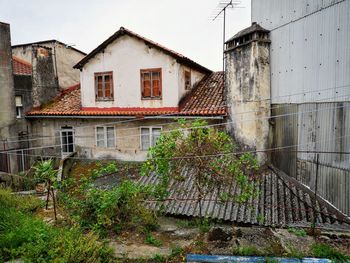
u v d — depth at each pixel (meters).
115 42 15.16
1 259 4.85
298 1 8.62
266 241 5.05
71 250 4.63
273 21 9.98
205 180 7.21
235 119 11.83
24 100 16.53
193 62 14.85
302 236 5.20
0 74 15.05
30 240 5.27
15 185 13.40
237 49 11.45
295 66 8.93
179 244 5.38
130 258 4.93
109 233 5.92
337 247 4.80
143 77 14.80
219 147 7.18
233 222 7.43
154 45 14.15
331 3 7.38
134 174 11.31
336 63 7.30
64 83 19.22
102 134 15.59
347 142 6.98
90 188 7.47
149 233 5.92
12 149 15.68
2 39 15.10
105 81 15.72
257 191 8.55
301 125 8.73
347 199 6.93
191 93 15.50
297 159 8.94
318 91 7.97
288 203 8.04
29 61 19.55
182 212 7.81
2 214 6.41
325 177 7.70
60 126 16.45
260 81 10.30
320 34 7.80
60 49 18.80
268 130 10.53
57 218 6.75
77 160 15.59
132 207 6.44
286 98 9.47
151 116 14.12
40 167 7.52
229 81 12.31
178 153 7.03
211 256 4.65
